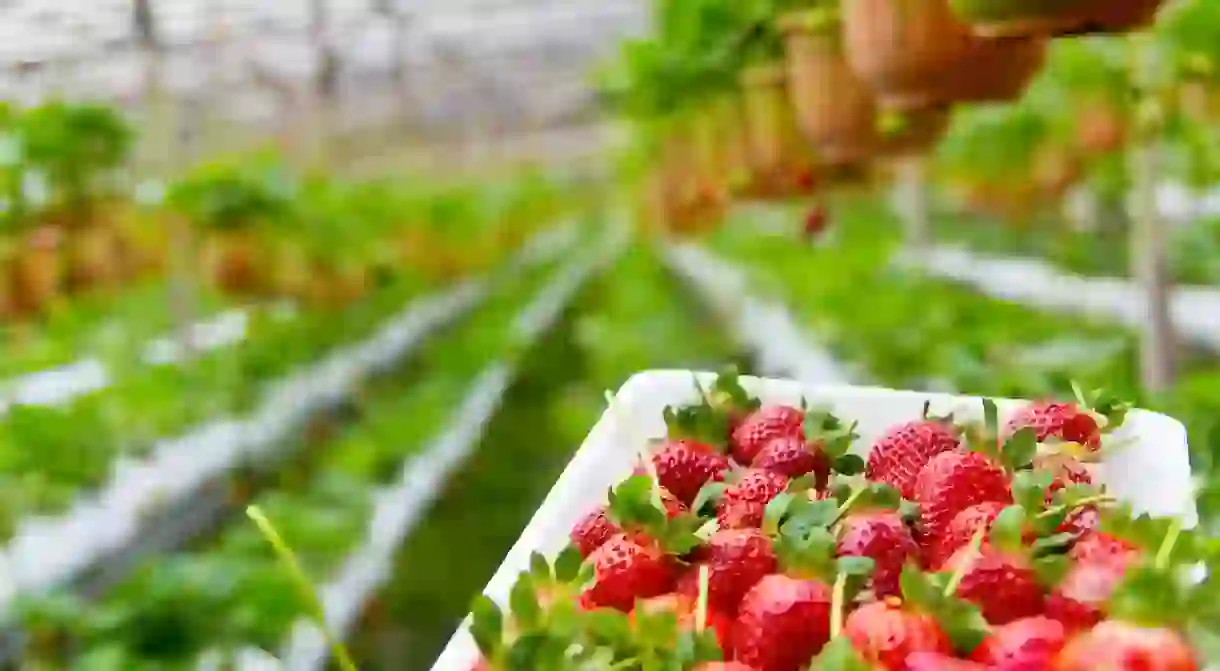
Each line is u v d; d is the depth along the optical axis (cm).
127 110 305
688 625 59
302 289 299
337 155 610
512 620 58
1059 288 261
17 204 187
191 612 138
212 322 357
